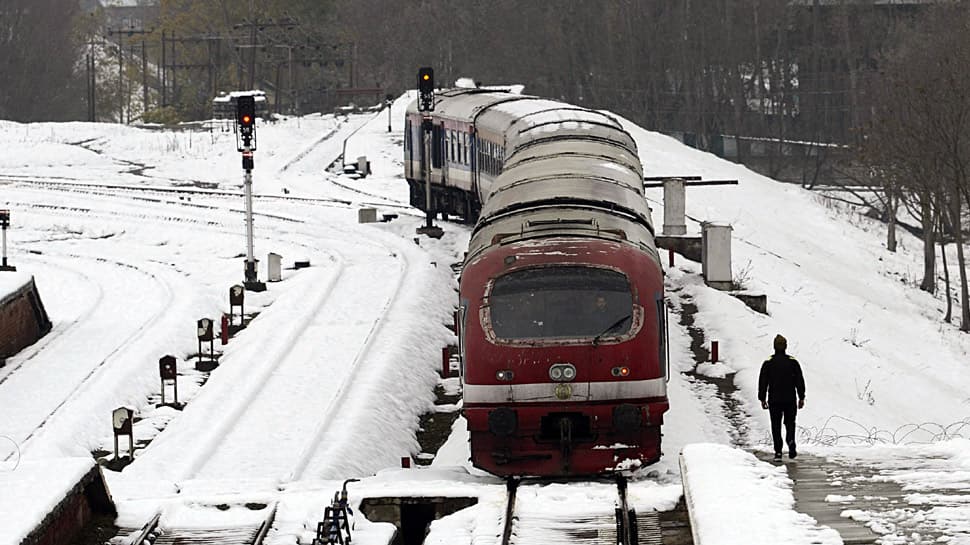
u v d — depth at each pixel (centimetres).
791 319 11888
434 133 15912
